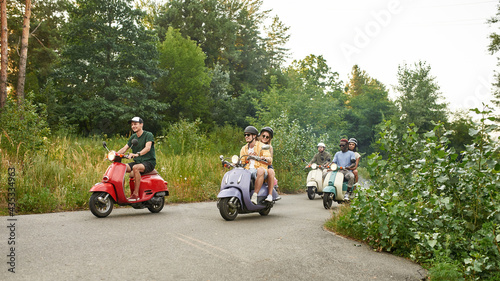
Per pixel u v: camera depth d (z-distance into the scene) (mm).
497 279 4137
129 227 5957
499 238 4344
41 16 36938
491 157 5195
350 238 5812
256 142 7879
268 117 28594
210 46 44625
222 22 46125
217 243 5035
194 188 10875
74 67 27672
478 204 5340
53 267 3732
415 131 6184
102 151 14492
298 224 6867
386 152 6242
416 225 5219
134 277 3531
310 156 16953
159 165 12188
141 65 29328
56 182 8969
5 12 20625
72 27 27953
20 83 21141
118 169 7172
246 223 6797
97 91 28562
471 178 5438
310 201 11625
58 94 27844
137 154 7426
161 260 4121
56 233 5324
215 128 31609
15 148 10844
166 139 20922
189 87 33969
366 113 50469
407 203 5414
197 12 44531
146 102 29125
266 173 7695
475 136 5316
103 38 27641
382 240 5312
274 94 30172
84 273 3588
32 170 9125
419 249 4910
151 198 7637
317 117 30922
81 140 19516
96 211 6844
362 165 37781
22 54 21250
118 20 28828
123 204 7266
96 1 27562
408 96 38969
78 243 4762
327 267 4215
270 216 7914
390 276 4078
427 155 5766
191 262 4090
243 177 7328
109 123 28438
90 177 9477
